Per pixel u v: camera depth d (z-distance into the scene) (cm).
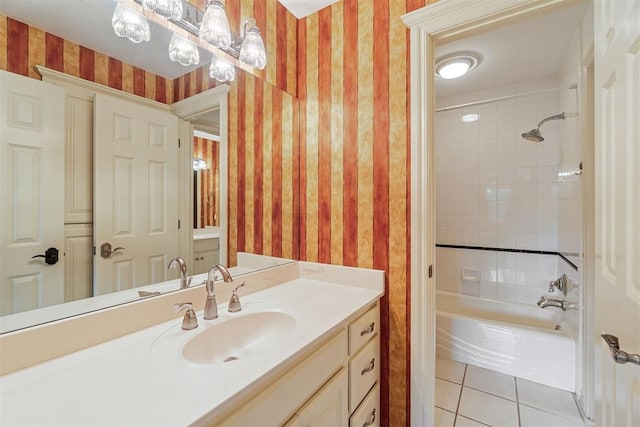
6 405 57
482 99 271
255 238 150
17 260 77
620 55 73
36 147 81
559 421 156
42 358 74
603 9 85
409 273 134
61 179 86
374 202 143
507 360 200
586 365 159
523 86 253
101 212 95
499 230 265
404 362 135
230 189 140
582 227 163
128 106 103
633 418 67
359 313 117
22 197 79
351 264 150
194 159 125
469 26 122
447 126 287
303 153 167
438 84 257
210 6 115
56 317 81
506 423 155
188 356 85
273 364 72
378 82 141
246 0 142
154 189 111
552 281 233
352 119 149
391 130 138
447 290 289
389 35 138
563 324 207
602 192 86
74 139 90
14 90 77
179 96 119
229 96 138
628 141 69
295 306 117
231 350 101
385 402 139
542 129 245
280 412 75
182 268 119
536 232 250
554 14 163
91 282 92
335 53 155
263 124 153
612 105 79
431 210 133
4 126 76
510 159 259
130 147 104
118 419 53
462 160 281
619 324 74
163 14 107
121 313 90
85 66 92
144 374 68
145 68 107
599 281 88
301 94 168
